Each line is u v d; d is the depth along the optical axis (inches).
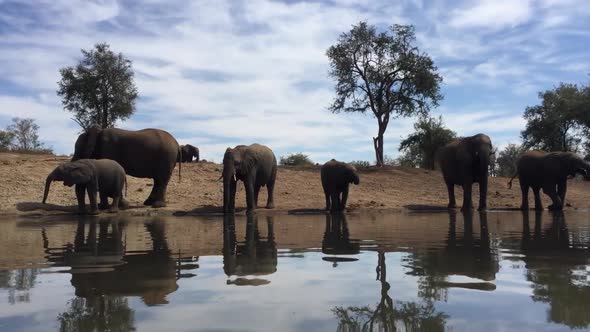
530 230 408.2
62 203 687.1
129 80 1878.7
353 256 251.6
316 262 232.8
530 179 831.7
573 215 656.4
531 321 133.0
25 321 134.5
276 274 201.8
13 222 509.0
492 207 888.9
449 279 190.5
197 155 1528.1
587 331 124.7
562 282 183.8
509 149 2950.3
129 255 256.7
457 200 1027.3
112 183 646.5
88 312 143.3
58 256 253.8
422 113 1653.5
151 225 464.1
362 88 1647.4
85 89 1788.9
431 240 328.2
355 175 726.5
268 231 398.0
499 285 178.2
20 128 2503.7
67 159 934.4
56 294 166.4
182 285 180.5
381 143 1624.0
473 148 820.0
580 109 1958.7
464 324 130.6
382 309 146.1
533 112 2272.4
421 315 139.2
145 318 136.9
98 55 1829.5
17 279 193.0
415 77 1581.0
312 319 135.6
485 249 278.2
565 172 804.0
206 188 874.8
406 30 1593.3
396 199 976.9
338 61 1621.6
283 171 1130.7
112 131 716.0
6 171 762.8
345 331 124.0
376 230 406.0
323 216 621.3
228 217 595.8
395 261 234.5
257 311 144.2
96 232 391.9
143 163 722.2
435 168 1883.6
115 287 177.3
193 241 324.2
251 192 713.0
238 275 199.9
